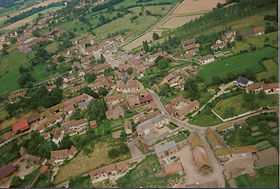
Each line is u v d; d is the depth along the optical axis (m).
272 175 185.88
